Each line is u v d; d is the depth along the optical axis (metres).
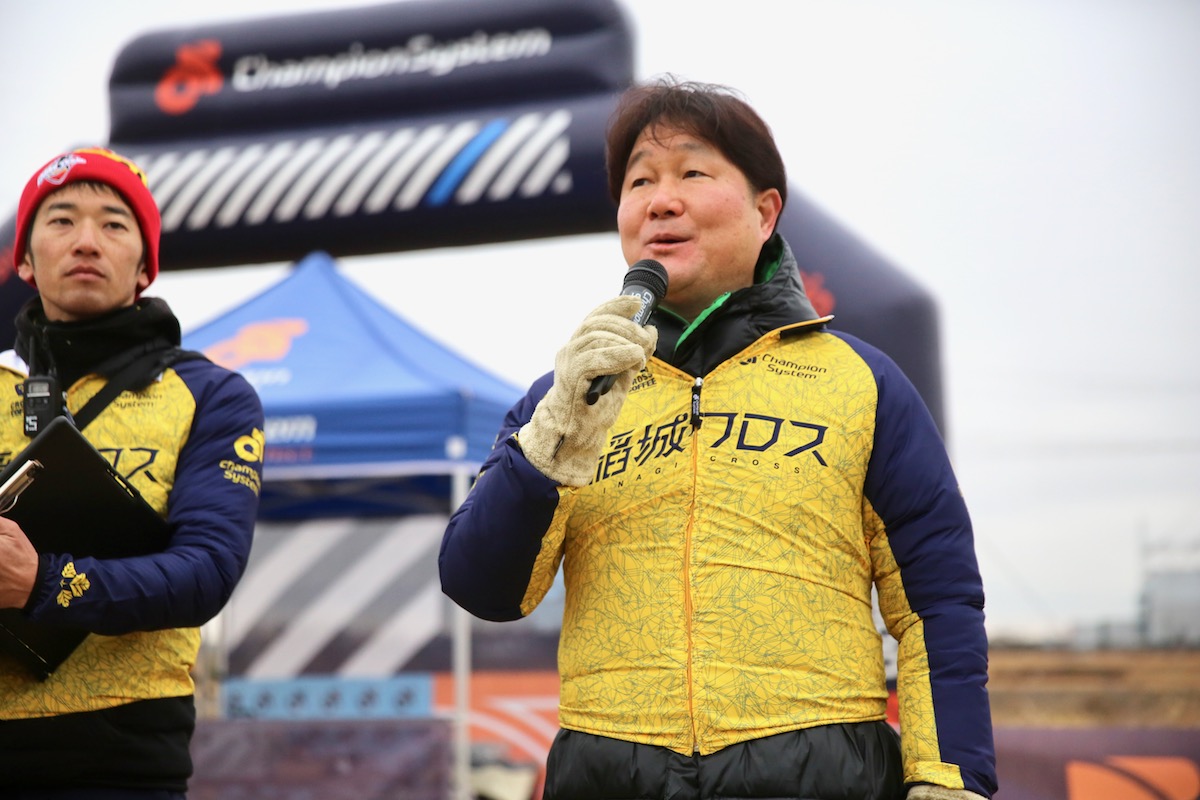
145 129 6.46
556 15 6.01
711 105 1.88
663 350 1.83
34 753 2.03
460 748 4.77
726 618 1.66
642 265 1.75
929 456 1.78
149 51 6.50
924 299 5.11
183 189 6.23
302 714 5.54
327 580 6.43
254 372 5.21
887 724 1.75
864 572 1.77
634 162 1.92
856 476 1.75
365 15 6.29
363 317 5.44
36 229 2.25
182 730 2.18
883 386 1.80
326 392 4.99
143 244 2.33
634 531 1.73
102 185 2.25
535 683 6.37
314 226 6.08
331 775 4.68
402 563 6.42
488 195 5.84
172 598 2.00
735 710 1.64
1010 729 5.50
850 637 1.71
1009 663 15.62
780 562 1.69
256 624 6.39
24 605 1.89
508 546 1.68
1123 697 14.02
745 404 1.77
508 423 1.94
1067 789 5.39
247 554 2.16
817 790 1.62
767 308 1.83
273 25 6.40
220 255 6.27
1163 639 15.32
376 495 6.16
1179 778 5.30
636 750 1.66
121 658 2.09
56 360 2.21
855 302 5.11
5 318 6.11
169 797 2.14
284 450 4.96
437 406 4.82
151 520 2.04
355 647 6.37
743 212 1.88
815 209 5.30
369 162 6.02
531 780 5.86
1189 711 13.78
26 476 1.87
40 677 2.04
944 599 1.73
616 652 1.70
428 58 6.16
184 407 2.21
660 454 1.76
